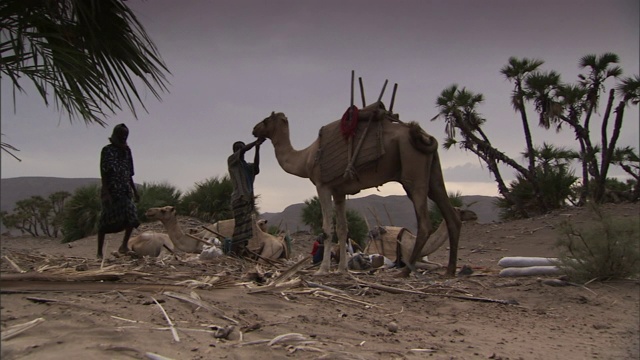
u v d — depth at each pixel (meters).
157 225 21.30
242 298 5.73
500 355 5.04
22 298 4.51
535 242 18.47
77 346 3.55
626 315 7.63
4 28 5.67
